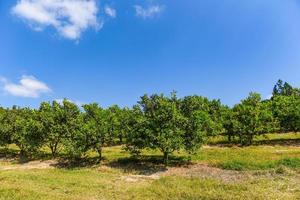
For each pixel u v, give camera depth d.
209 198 31.38
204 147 71.81
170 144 50.25
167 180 40.31
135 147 54.75
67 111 65.44
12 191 32.81
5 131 72.25
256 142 77.06
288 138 79.94
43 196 31.45
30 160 63.31
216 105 97.88
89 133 56.09
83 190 34.94
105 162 55.31
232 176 41.81
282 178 39.19
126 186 37.69
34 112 68.75
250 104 85.69
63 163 57.75
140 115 54.91
